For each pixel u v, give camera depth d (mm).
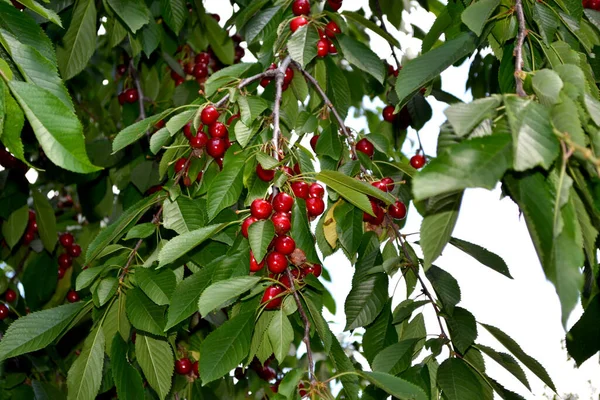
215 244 1042
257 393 1455
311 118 1135
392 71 1439
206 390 1307
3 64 759
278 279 982
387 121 1429
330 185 948
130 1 1208
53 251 1561
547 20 928
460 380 996
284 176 956
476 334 1012
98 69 1826
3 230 1488
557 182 718
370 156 1171
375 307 1078
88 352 1031
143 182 1435
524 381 1025
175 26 1382
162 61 1634
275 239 950
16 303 1580
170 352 1036
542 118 698
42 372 1496
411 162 1291
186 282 960
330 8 1291
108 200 1579
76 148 764
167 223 1027
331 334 971
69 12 1368
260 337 980
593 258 733
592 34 1065
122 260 1057
